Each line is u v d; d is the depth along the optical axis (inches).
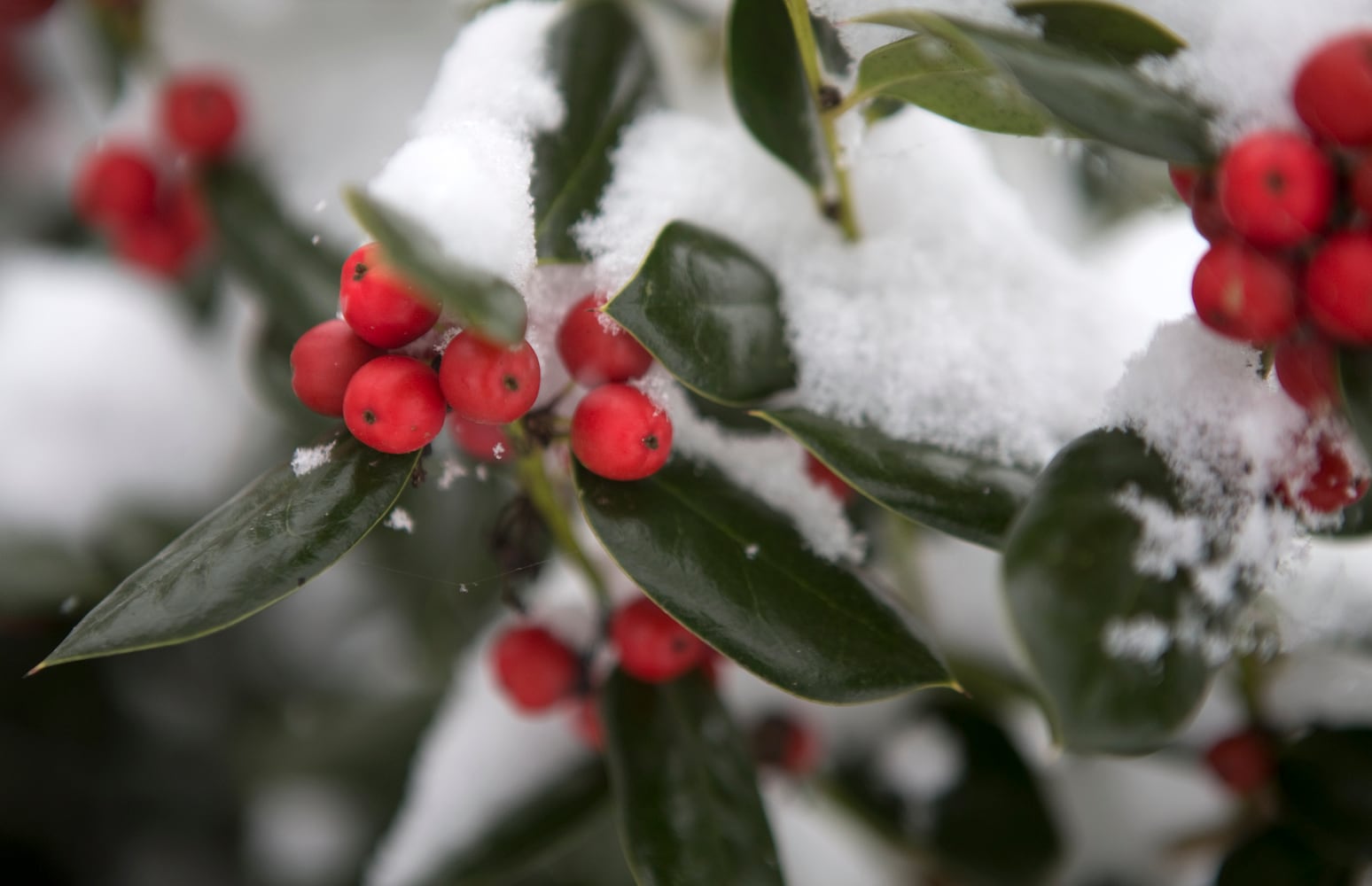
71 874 17.7
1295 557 11.7
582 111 12.8
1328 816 13.3
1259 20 11.6
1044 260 12.9
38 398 17.6
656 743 13.0
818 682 11.9
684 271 12.1
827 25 12.5
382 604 18.3
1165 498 11.5
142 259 16.6
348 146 15.1
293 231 14.9
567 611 13.7
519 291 11.6
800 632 12.0
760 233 12.7
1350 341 11.4
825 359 12.5
